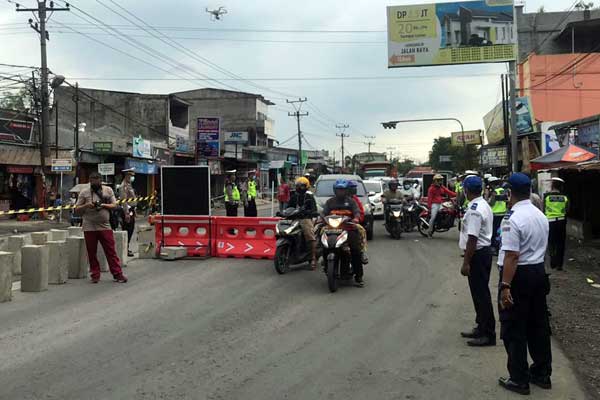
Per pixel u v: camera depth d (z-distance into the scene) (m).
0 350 5.86
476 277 6.07
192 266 11.46
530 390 4.80
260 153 57.31
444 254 13.20
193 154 43.34
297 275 10.41
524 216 4.72
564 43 41.75
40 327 6.75
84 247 10.14
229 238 12.80
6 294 8.16
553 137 28.25
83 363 5.45
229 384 4.89
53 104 31.19
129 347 5.96
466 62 24.38
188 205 12.78
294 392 4.71
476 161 64.06
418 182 27.91
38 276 8.86
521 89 32.84
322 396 4.63
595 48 40.12
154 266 11.48
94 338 6.29
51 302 8.13
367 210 15.64
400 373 5.19
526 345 4.75
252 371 5.22
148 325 6.85
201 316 7.31
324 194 16.48
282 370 5.25
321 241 8.98
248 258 12.52
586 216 16.48
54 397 4.61
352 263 9.30
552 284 9.62
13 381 4.97
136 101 45.09
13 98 40.16
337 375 5.12
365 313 7.49
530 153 30.58
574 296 8.64
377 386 4.86
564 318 7.31
